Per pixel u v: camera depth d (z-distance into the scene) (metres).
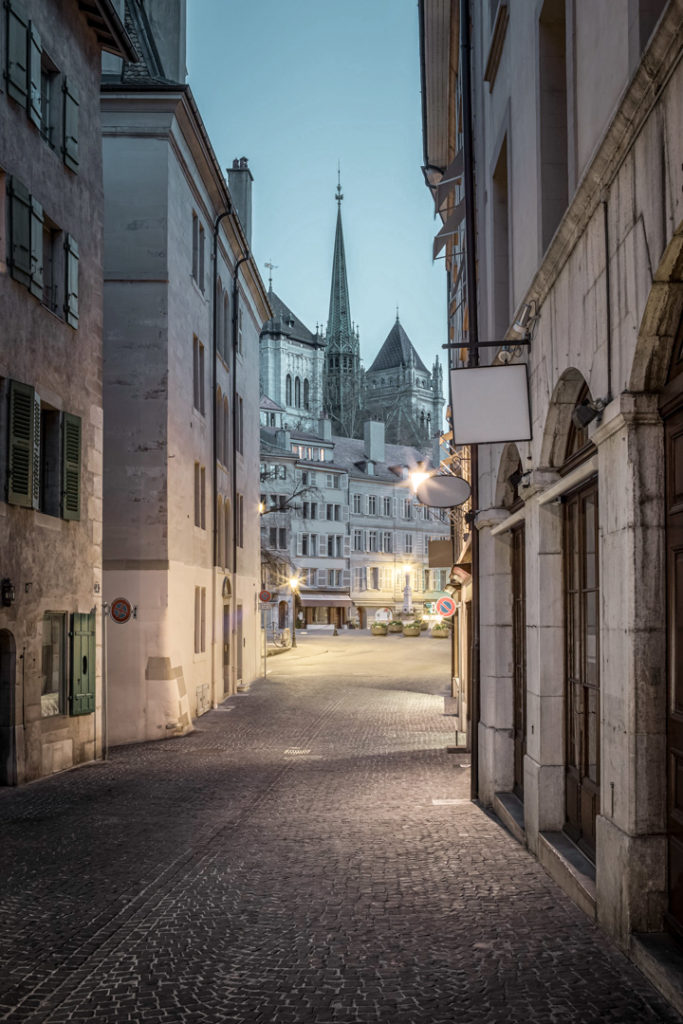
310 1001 5.55
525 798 9.57
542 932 6.66
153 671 21.20
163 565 21.47
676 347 5.95
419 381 161.38
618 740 6.41
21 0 14.59
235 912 7.38
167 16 25.86
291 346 141.25
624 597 6.27
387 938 6.64
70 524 16.55
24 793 13.73
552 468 8.94
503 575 11.99
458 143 20.69
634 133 5.91
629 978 5.73
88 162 17.52
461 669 21.19
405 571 97.62
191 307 24.42
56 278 16.23
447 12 19.42
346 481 90.88
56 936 6.88
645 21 5.92
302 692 31.20
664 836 6.11
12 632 14.28
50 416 16.19
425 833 10.23
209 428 26.73
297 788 13.73
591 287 7.08
